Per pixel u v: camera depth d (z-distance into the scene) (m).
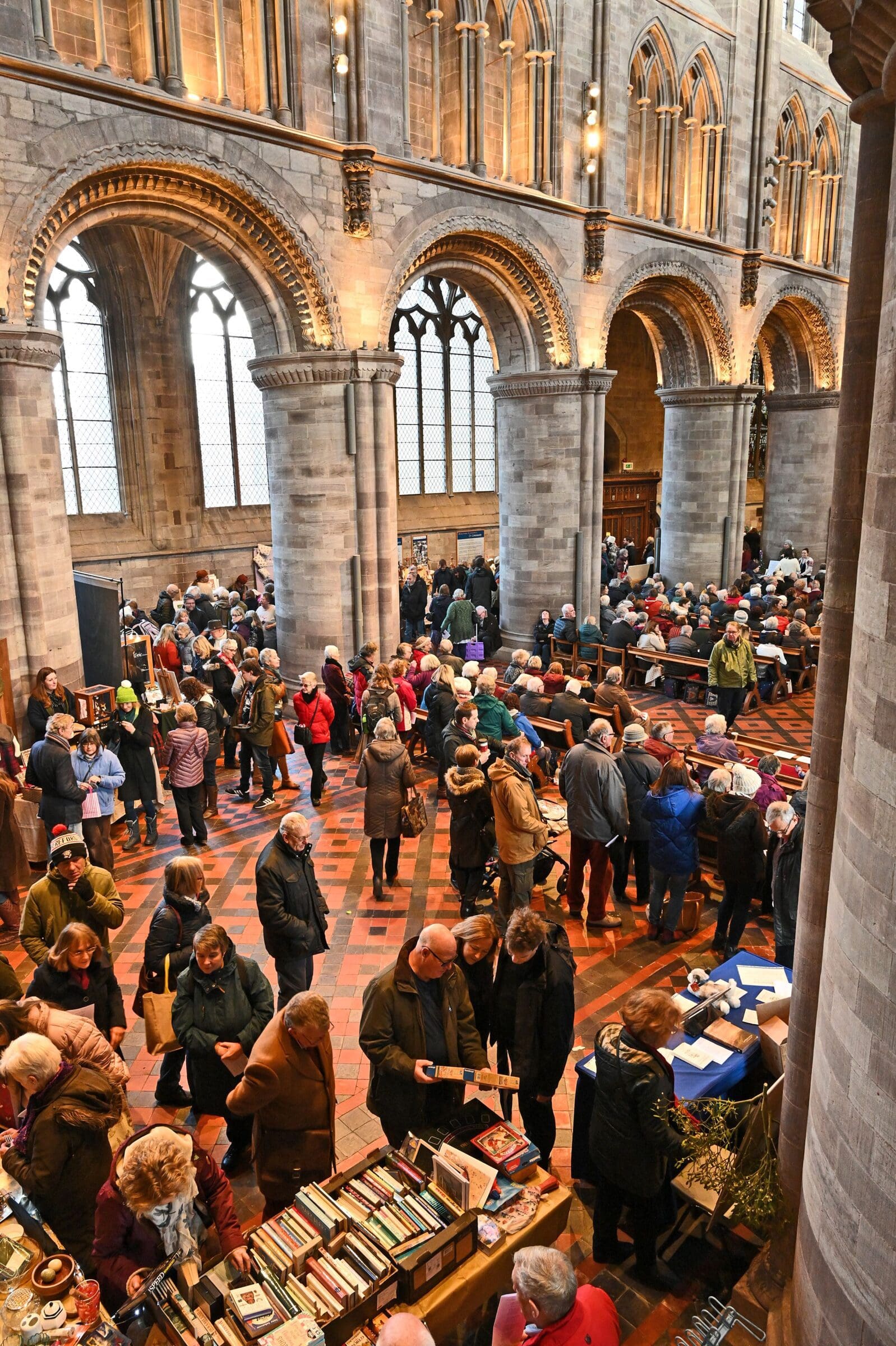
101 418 21.66
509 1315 3.56
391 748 8.63
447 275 17.27
